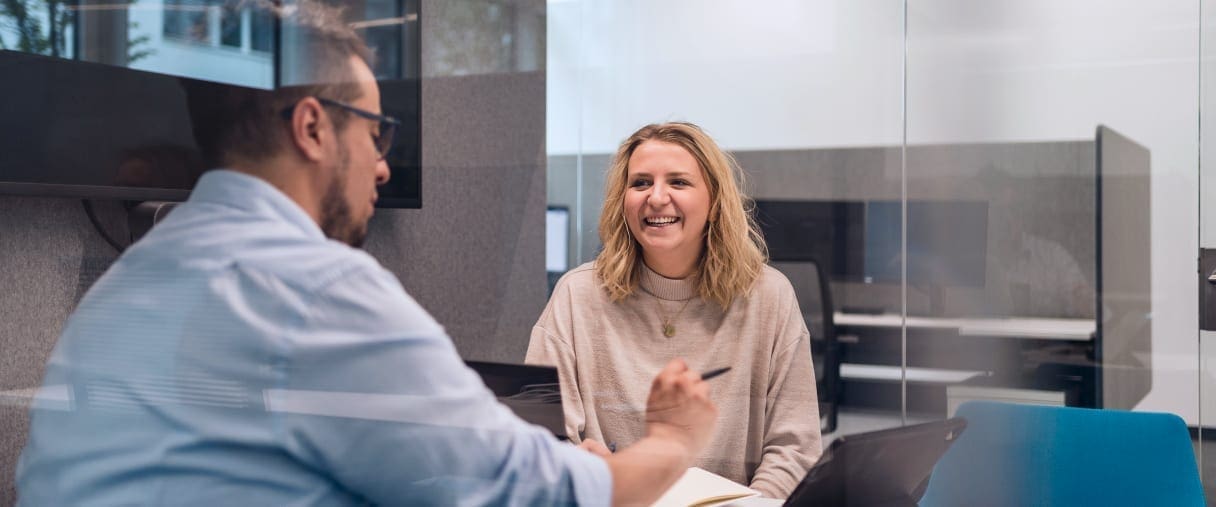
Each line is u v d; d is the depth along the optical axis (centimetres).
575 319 114
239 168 121
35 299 129
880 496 109
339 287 113
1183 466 107
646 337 111
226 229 117
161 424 114
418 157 120
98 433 115
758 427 109
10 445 130
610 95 116
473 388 113
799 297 109
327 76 121
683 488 110
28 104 124
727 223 111
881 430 108
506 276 118
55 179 124
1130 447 109
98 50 125
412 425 111
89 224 131
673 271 111
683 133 112
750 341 110
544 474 111
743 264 110
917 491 109
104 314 116
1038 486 108
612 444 112
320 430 111
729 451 109
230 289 114
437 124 120
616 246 113
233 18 123
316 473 112
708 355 110
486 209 119
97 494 115
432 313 119
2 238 127
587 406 112
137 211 124
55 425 117
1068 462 108
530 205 120
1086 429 108
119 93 124
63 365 117
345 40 121
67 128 124
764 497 108
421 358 112
